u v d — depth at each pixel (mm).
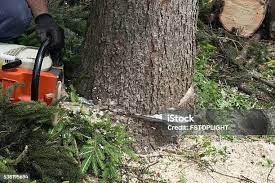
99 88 2725
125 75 2686
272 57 3859
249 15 3943
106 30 2676
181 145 2838
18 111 2344
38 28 2568
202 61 3439
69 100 2723
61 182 2363
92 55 2750
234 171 2754
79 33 3227
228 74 3533
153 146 2746
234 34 3973
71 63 2893
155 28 2633
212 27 4008
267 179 2738
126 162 2654
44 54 2455
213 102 3125
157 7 2607
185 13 2676
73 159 2371
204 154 2801
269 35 4090
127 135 2625
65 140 2490
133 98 2701
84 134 2557
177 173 2662
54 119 2445
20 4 2643
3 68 2441
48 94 2461
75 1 3648
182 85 2777
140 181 2580
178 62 2725
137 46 2652
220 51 3713
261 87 3484
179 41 2695
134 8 2615
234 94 3322
